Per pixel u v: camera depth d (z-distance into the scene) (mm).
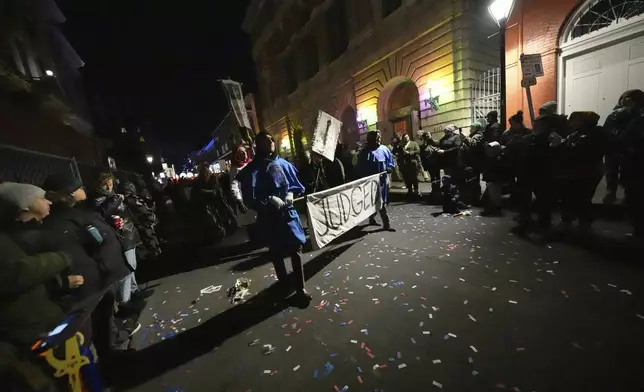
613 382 1800
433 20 9875
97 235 2453
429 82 10461
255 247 5859
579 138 3762
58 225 2260
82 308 1914
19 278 1423
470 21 9172
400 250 4484
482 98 9188
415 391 1954
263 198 3193
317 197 3871
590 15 6621
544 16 7082
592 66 6602
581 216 3959
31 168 3346
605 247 3588
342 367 2268
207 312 3420
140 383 2367
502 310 2682
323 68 16844
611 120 4234
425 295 3127
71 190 2459
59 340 1559
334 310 3098
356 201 4758
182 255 5961
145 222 4832
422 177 10422
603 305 2537
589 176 3758
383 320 2797
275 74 24281
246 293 3773
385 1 12023
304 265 4488
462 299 2947
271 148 3258
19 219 1777
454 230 5039
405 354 2309
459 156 6105
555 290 2863
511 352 2168
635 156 3578
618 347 2064
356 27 13664
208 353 2654
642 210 3607
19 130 9641
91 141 17703
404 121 12148
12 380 1351
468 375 2025
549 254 3635
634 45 5973
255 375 2305
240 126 7980
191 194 6633
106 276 2482
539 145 4254
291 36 20406
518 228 4676
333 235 4125
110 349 2625
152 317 3455
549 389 1823
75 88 19531
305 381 2176
